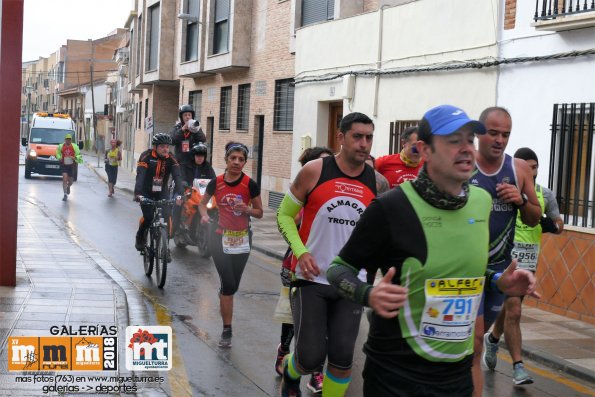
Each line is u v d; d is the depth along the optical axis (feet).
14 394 17.95
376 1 62.28
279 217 17.75
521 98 38.34
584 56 34.19
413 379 11.23
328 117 64.59
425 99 47.52
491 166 17.90
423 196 11.17
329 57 61.82
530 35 37.73
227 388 20.98
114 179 88.43
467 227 11.24
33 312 26.04
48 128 121.80
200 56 95.25
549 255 34.83
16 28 30.27
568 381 24.13
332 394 16.79
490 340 24.59
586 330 30.81
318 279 17.15
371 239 11.29
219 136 95.04
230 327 25.52
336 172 17.58
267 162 79.77
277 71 77.71
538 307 35.35
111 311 26.81
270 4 79.71
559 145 35.50
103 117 239.91
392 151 51.52
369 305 10.85
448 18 45.19
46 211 65.98
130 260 43.14
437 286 11.07
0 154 30.17
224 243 25.20
